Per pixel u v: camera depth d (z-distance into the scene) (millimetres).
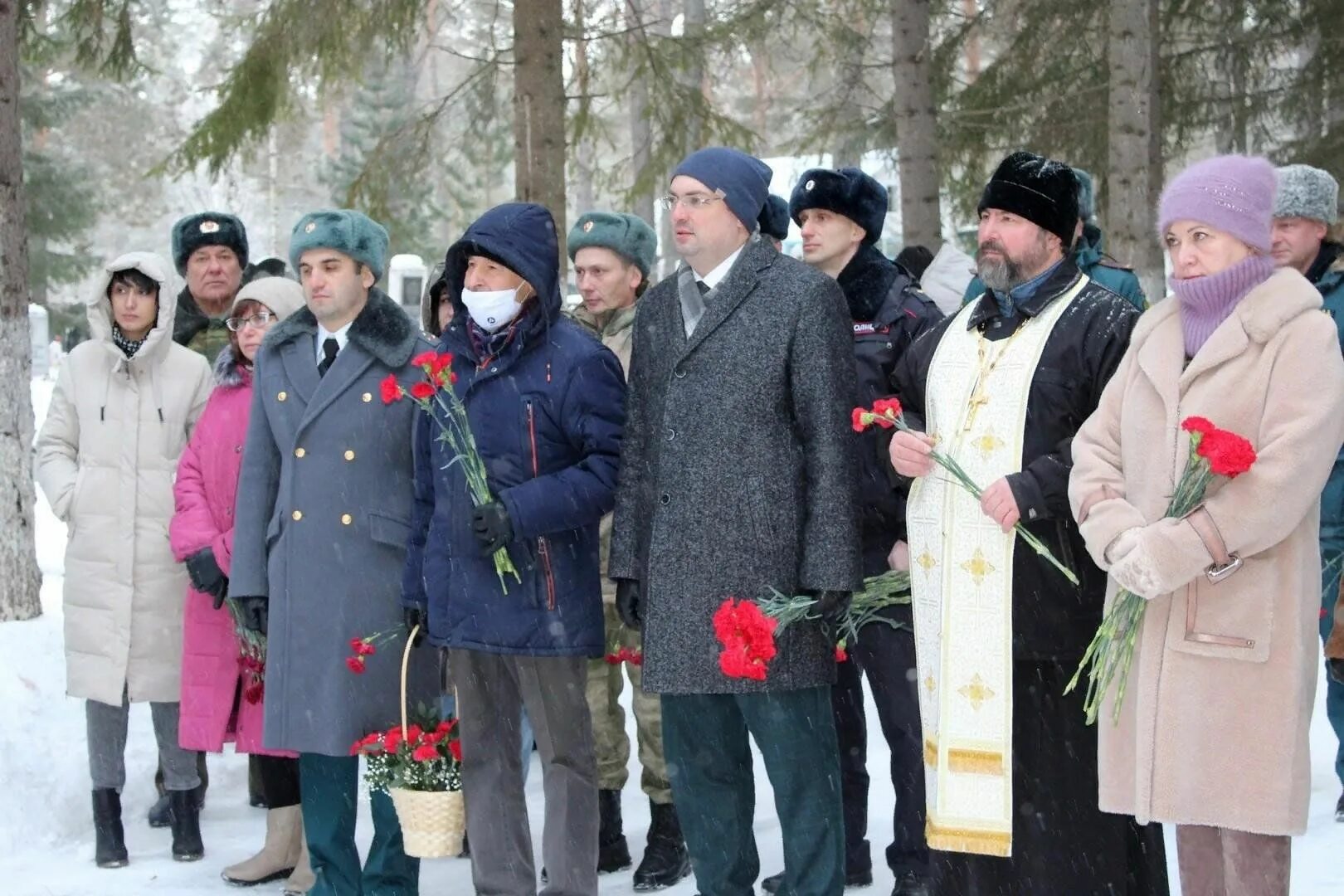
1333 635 4977
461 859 5285
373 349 4508
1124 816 3590
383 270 4676
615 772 5074
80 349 5305
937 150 12227
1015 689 3598
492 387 4258
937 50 13672
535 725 4270
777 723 3943
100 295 5238
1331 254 5176
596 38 9352
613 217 5273
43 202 22906
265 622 4582
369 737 4289
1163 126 14008
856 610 4109
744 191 4047
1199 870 3375
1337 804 5055
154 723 5156
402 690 4277
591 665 5066
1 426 6961
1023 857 3578
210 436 4953
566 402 4211
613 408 4242
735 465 3945
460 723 4289
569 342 4270
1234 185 3271
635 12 9617
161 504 5125
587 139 10492
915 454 3686
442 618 4223
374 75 26500
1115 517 3258
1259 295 3250
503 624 4148
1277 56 14195
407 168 9492
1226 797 3176
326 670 4426
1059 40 13359
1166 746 3221
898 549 4180
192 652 4902
